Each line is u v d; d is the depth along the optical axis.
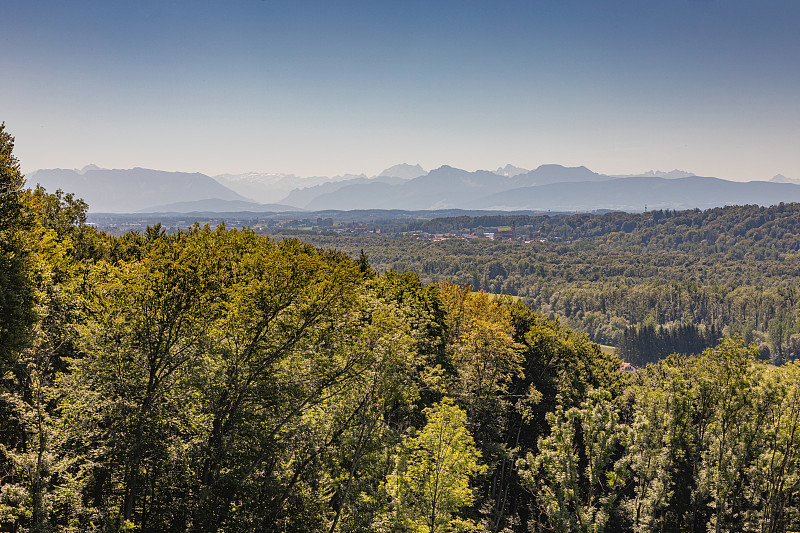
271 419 28.06
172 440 25.61
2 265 23.05
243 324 27.88
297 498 26.91
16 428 24.44
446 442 29.11
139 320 25.34
